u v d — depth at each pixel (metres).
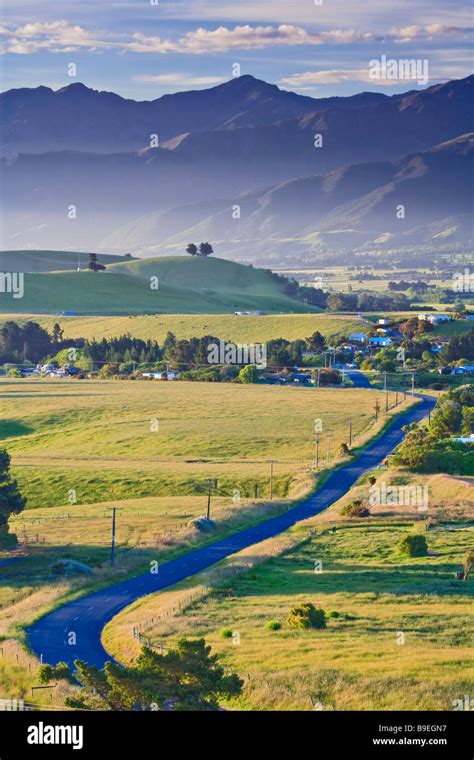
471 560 181.62
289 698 119.44
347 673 126.44
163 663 114.38
